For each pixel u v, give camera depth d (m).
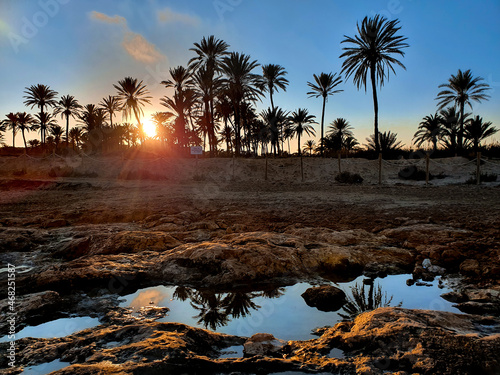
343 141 39.78
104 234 4.89
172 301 3.05
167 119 36.81
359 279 3.59
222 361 1.85
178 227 5.65
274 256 3.87
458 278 3.46
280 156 31.70
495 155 23.20
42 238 5.13
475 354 1.70
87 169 22.59
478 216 5.95
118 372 1.63
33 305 2.79
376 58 24.05
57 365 1.88
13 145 53.34
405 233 4.93
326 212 7.12
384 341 1.94
